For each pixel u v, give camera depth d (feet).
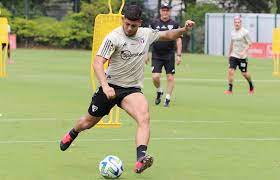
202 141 116.67
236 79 257.14
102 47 88.48
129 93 89.61
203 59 406.00
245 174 90.33
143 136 85.66
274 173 91.09
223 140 117.91
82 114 149.38
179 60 169.89
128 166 94.27
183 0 536.42
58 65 325.83
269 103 177.99
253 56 431.02
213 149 108.99
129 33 88.79
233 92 206.59
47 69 296.10
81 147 108.68
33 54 430.20
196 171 91.86
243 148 110.32
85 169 92.12
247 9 549.95
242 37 200.23
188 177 88.07
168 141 116.06
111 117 131.75
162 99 183.32
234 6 548.72
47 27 525.75
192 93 201.46
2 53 252.21
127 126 131.64
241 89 216.95
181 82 240.73
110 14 123.65
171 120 142.51
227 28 473.26
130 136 119.96
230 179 87.30
